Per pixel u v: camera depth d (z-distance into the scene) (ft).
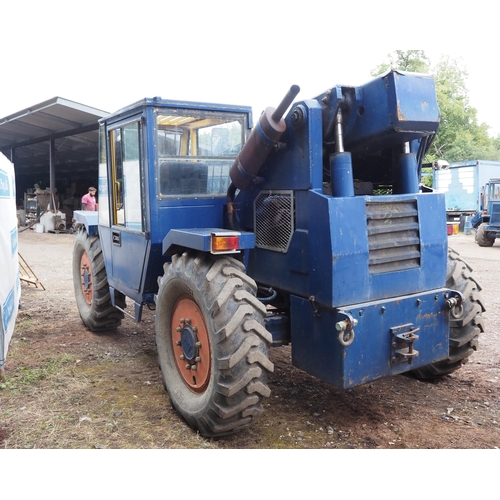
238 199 13.16
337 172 10.40
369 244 10.41
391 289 10.75
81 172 77.10
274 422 11.37
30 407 12.00
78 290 19.34
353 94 10.44
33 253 41.09
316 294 10.41
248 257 12.51
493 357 15.56
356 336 10.14
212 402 9.98
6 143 73.00
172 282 11.43
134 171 13.78
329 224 9.89
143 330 18.76
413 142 11.64
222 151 14.08
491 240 48.75
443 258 11.55
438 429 11.04
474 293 12.96
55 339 17.62
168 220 13.17
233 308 9.95
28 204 71.41
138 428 10.97
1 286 12.65
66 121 54.49
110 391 13.00
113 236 15.76
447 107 108.58
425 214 11.19
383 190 12.86
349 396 12.77
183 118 13.32
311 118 10.37
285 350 16.35
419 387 13.37
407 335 10.67
